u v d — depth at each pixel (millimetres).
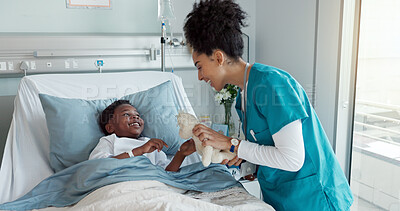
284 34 2521
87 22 2479
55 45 2262
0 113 2328
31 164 1736
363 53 2021
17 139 1801
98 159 1427
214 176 1474
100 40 2352
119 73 2205
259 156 1133
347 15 2021
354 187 2197
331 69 2131
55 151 1709
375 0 1912
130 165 1409
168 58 2551
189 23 1157
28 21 2342
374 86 1967
